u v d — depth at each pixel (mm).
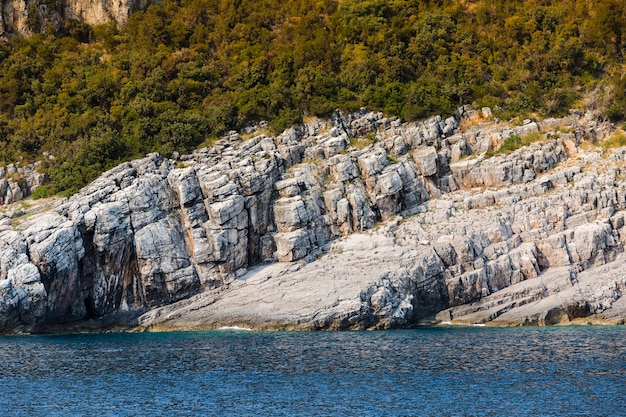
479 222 174625
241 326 160375
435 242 170125
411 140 191125
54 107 199625
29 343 148000
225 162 176750
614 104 197875
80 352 138500
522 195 181000
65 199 172250
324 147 184625
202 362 128500
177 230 168250
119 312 164875
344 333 152500
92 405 105812
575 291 165000
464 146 192250
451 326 161625
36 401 107875
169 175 172125
